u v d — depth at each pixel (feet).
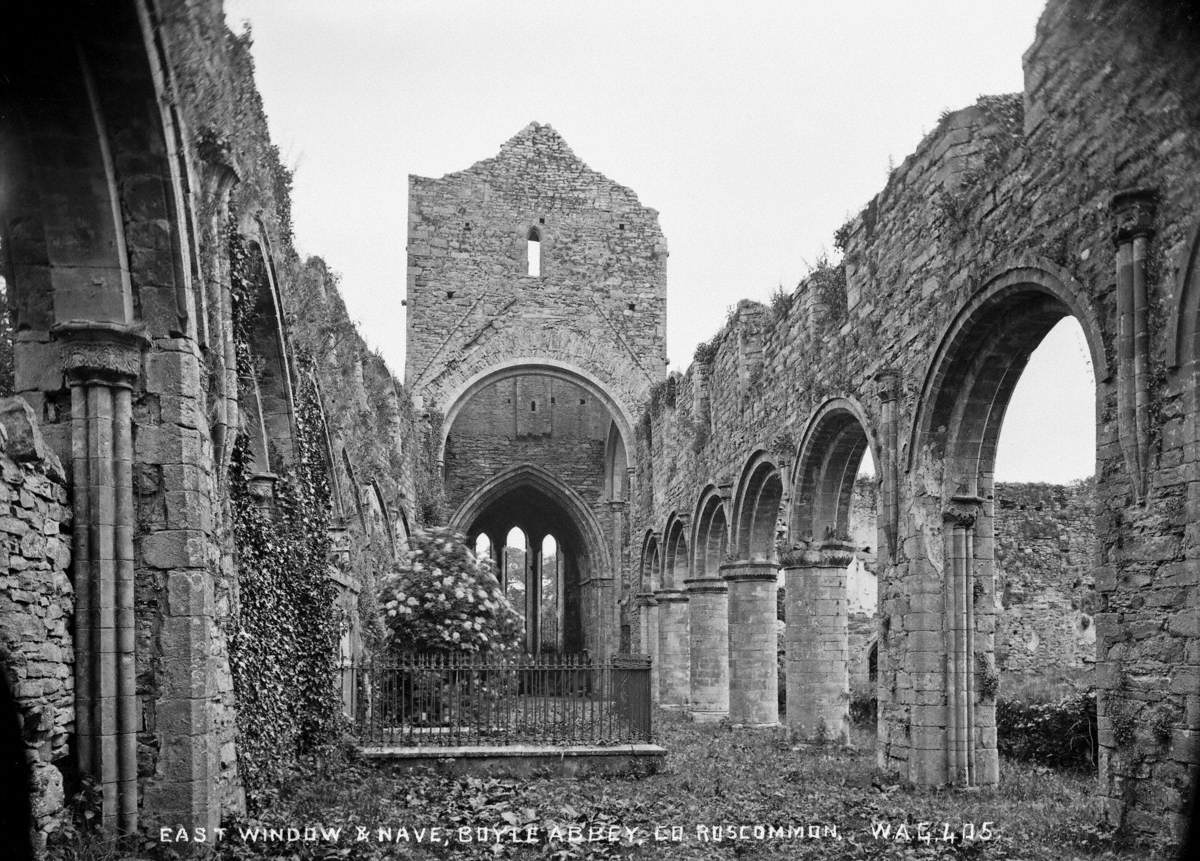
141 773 28.66
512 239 123.34
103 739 28.09
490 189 123.75
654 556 116.98
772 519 77.71
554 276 123.54
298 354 47.93
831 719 64.08
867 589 98.89
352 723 51.72
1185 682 29.01
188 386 29.99
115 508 28.96
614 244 125.49
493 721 59.21
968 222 42.68
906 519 47.01
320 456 50.42
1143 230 30.94
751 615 77.56
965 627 45.03
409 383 118.11
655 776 47.11
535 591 158.61
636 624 119.65
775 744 64.54
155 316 29.91
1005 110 43.93
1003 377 44.16
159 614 29.25
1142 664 30.78
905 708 46.50
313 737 44.34
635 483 121.70
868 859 30.07
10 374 41.37
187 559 29.43
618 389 122.52
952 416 45.57
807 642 64.54
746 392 77.15
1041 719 56.34
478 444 139.85
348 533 60.90
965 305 42.04
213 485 31.78
